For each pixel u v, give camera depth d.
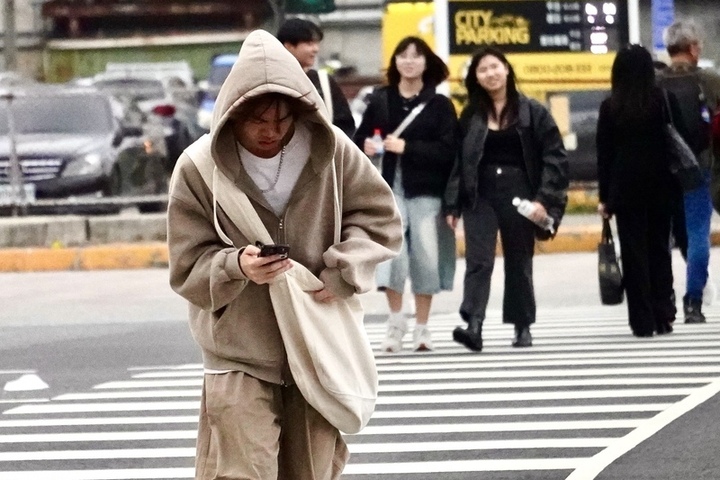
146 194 54.12
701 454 17.06
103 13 117.69
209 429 11.49
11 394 23.23
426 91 24.91
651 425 18.78
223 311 11.32
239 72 11.02
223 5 116.44
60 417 21.08
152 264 44.84
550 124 24.50
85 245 47.12
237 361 11.34
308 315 11.21
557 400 20.70
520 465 16.88
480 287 25.00
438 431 18.92
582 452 17.42
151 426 20.17
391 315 25.78
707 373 22.39
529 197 24.62
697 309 28.14
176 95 60.22
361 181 11.59
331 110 24.59
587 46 49.31
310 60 24.78
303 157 11.37
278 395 11.52
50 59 118.69
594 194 52.69
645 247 26.23
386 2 56.34
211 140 11.05
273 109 11.02
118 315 34.00
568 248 44.72
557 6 49.16
